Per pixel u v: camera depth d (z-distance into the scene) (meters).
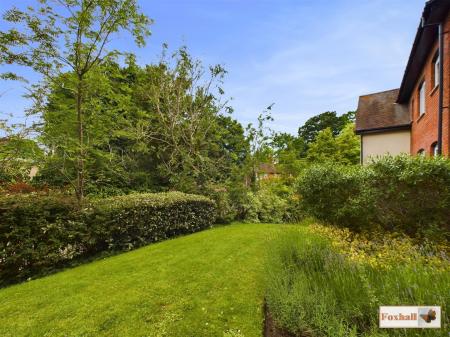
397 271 2.66
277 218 10.50
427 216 4.49
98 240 5.38
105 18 5.51
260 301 3.11
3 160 5.54
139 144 10.47
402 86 10.12
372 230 5.00
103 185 10.09
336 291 2.53
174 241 6.36
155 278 3.82
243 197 10.59
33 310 2.96
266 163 13.10
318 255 3.57
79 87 5.61
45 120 5.62
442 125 6.25
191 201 8.05
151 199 6.70
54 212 4.72
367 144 11.67
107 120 6.46
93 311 2.91
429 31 6.79
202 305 3.01
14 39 4.88
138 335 2.47
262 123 11.41
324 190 5.84
